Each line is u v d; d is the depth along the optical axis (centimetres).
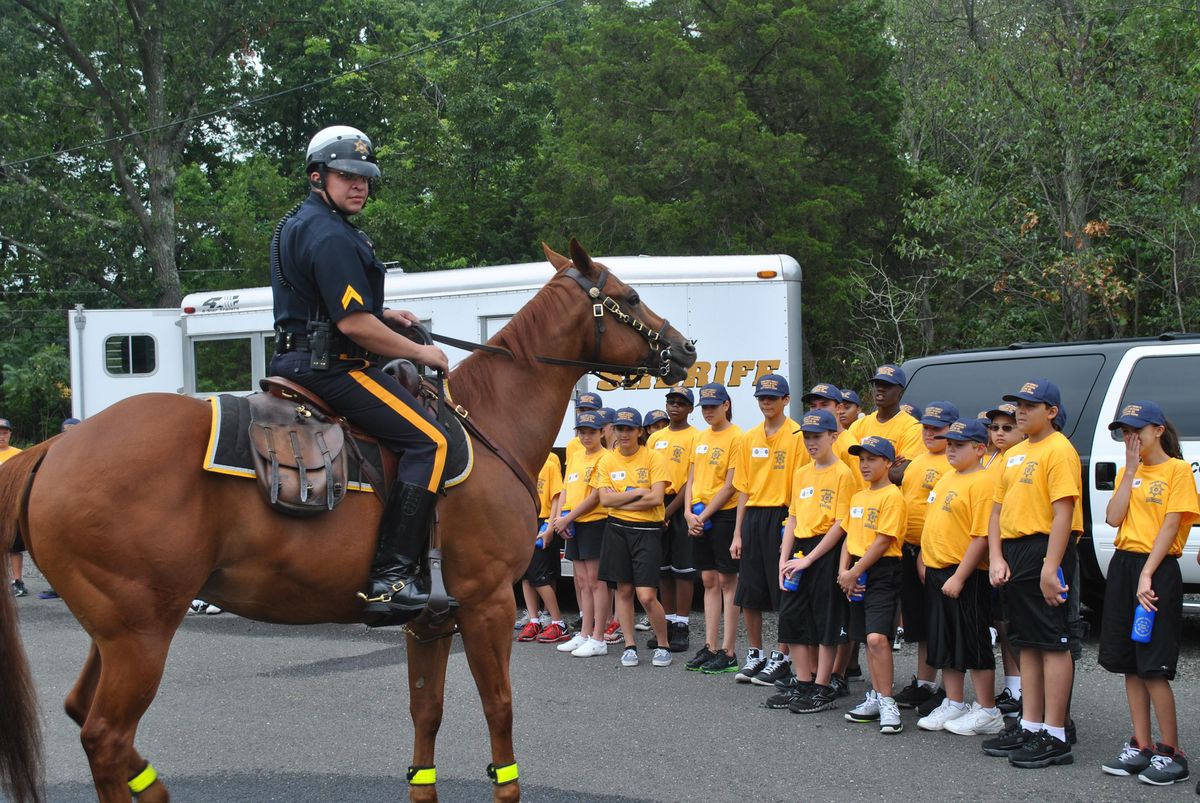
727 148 1970
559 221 2206
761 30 2073
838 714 693
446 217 2784
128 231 2895
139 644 402
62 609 1157
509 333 519
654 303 1093
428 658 489
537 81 2812
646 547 841
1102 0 1805
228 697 749
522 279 1138
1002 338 1894
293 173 3447
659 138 2069
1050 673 584
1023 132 1788
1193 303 1703
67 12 2805
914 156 2353
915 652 873
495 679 468
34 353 2980
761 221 2077
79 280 3017
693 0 2225
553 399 522
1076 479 579
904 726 665
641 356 537
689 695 747
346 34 3400
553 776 567
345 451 435
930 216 1798
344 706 722
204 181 3225
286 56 3494
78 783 571
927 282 2123
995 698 677
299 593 431
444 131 2792
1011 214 1830
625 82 2175
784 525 750
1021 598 589
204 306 1401
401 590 432
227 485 414
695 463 852
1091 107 1658
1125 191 1744
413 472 438
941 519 647
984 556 641
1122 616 566
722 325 1091
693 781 558
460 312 1171
